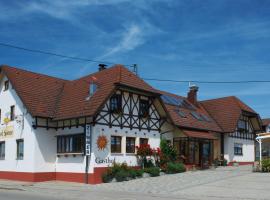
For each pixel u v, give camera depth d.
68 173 25.28
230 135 37.81
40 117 25.70
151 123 28.45
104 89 24.70
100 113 24.25
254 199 15.71
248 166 35.34
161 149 28.84
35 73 29.33
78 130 24.88
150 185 21.41
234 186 19.95
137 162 26.66
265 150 42.47
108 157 24.52
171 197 16.62
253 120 41.66
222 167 34.31
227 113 38.66
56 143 26.59
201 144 33.16
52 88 28.98
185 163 30.58
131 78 26.67
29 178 25.69
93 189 20.48
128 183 22.72
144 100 27.97
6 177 28.09
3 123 29.14
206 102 41.66
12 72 27.86
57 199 15.95
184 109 35.09
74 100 26.27
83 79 28.56
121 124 25.72
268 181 21.61
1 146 29.27
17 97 27.83
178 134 31.16
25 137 26.58
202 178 23.97
